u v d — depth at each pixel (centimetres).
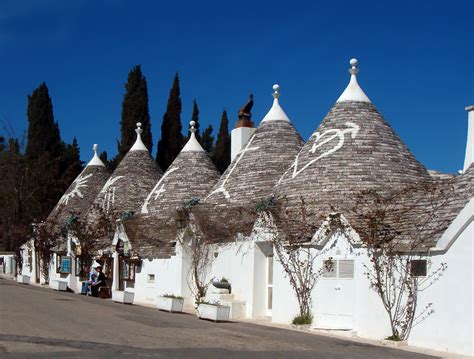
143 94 5538
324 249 2012
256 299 2348
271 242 2278
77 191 4303
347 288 1947
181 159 3328
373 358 1399
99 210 3644
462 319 1573
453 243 1617
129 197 3662
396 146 2430
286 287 2150
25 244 4606
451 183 1814
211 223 2644
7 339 1354
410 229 1778
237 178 2775
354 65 2589
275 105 2948
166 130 5534
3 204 6072
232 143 3284
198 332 1672
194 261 2683
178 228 2823
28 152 6281
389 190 2234
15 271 5091
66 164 6662
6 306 2089
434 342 1639
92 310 2148
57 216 4209
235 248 2486
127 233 3162
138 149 3878
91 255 3556
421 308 1688
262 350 1409
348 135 2409
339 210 2098
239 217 2505
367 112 2495
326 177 2289
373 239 1833
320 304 1994
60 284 3566
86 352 1233
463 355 1552
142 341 1433
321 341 1669
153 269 2998
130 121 5491
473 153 1969
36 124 6331
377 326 1820
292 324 2009
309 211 2186
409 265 1728
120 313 2108
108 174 4478
